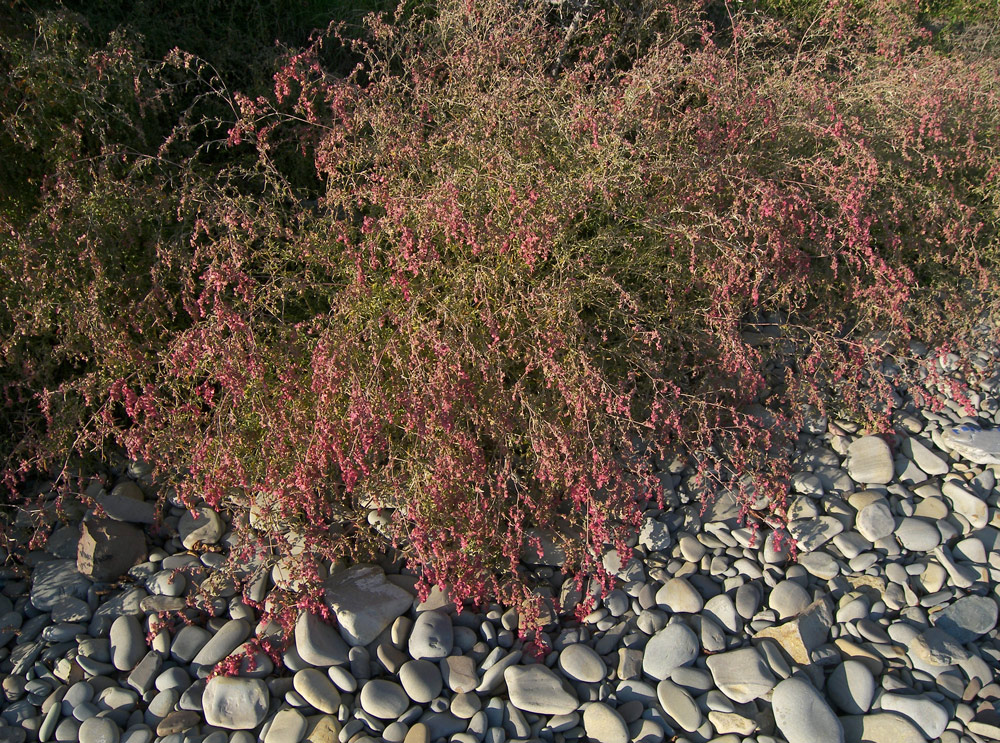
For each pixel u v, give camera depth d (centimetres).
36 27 344
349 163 340
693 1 472
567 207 293
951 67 437
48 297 307
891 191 380
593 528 275
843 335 395
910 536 313
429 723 249
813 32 490
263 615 277
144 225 339
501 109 325
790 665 269
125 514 312
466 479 277
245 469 295
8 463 304
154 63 395
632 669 267
